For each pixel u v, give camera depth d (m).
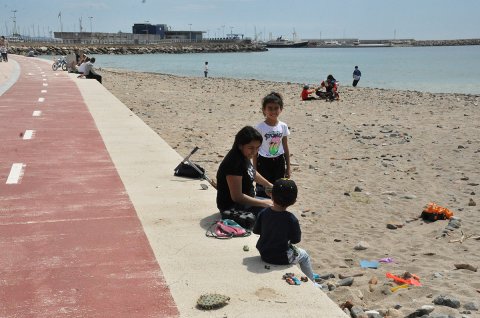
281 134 6.49
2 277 4.59
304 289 4.37
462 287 5.83
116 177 8.02
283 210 4.82
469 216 8.66
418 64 96.56
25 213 6.29
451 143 15.30
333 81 28.28
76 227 5.82
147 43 190.38
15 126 12.74
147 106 23.16
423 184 10.72
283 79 55.62
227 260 4.94
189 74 64.69
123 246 5.29
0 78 28.58
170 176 8.09
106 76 44.41
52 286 4.43
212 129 17.14
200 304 4.04
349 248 7.27
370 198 9.68
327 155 13.60
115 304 4.12
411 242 7.51
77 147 10.29
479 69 76.25
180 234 5.62
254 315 3.95
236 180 5.65
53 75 32.03
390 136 16.45
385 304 5.44
